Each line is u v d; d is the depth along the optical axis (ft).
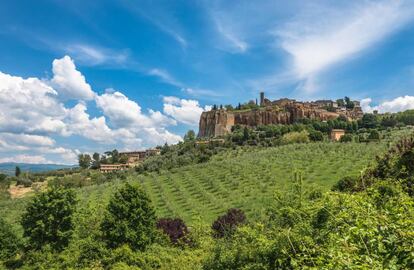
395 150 59.98
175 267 94.68
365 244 17.22
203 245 106.73
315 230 25.99
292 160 259.60
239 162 283.18
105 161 525.34
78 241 113.50
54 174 447.42
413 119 480.64
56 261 106.11
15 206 226.17
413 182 40.09
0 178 385.29
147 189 253.44
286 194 37.65
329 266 16.53
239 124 655.76
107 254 103.19
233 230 44.37
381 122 485.15
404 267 14.73
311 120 561.43
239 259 34.86
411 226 16.29
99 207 137.08
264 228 36.11
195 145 435.94
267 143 392.88
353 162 226.79
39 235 119.65
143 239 109.60
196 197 215.92
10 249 119.55
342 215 20.85
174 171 304.50
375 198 27.20
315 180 199.21
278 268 27.25
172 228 128.47
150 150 609.83
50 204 119.24
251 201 176.14
